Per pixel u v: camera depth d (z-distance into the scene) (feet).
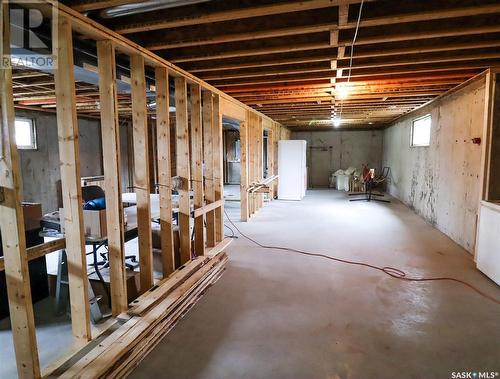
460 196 14.69
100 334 7.06
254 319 8.36
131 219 10.35
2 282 8.43
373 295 9.68
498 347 7.07
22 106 19.85
